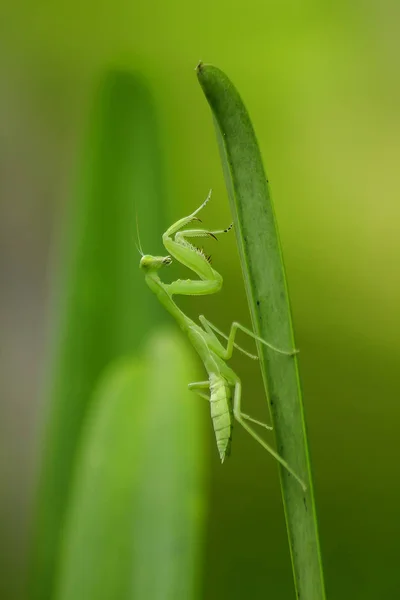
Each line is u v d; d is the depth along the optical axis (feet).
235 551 1.00
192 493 0.83
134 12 1.05
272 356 0.77
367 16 1.05
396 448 1.02
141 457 0.83
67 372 0.91
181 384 0.84
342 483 1.01
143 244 0.93
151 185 0.93
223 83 0.77
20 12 1.05
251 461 1.01
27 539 1.06
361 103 1.06
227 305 1.05
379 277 1.06
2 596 1.05
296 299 1.06
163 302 0.92
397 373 1.03
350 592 0.98
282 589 0.99
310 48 1.06
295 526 0.77
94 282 0.92
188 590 0.82
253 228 0.77
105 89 0.93
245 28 1.05
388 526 1.00
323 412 1.03
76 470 0.84
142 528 0.83
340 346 1.05
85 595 0.83
